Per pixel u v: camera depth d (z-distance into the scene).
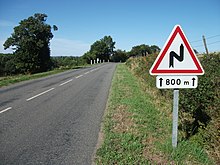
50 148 5.51
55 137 6.22
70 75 25.48
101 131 6.67
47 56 58.31
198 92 6.49
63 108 9.56
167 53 4.79
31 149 5.46
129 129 6.73
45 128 6.97
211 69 7.54
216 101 6.02
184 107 6.82
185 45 4.77
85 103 10.50
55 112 8.91
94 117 8.13
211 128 5.49
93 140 6.00
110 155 5.00
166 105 9.61
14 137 6.23
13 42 54.88
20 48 55.78
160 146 5.40
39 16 55.06
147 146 5.55
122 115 8.25
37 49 55.50
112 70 32.50
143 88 14.26
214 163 4.75
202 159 4.84
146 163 4.67
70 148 5.51
